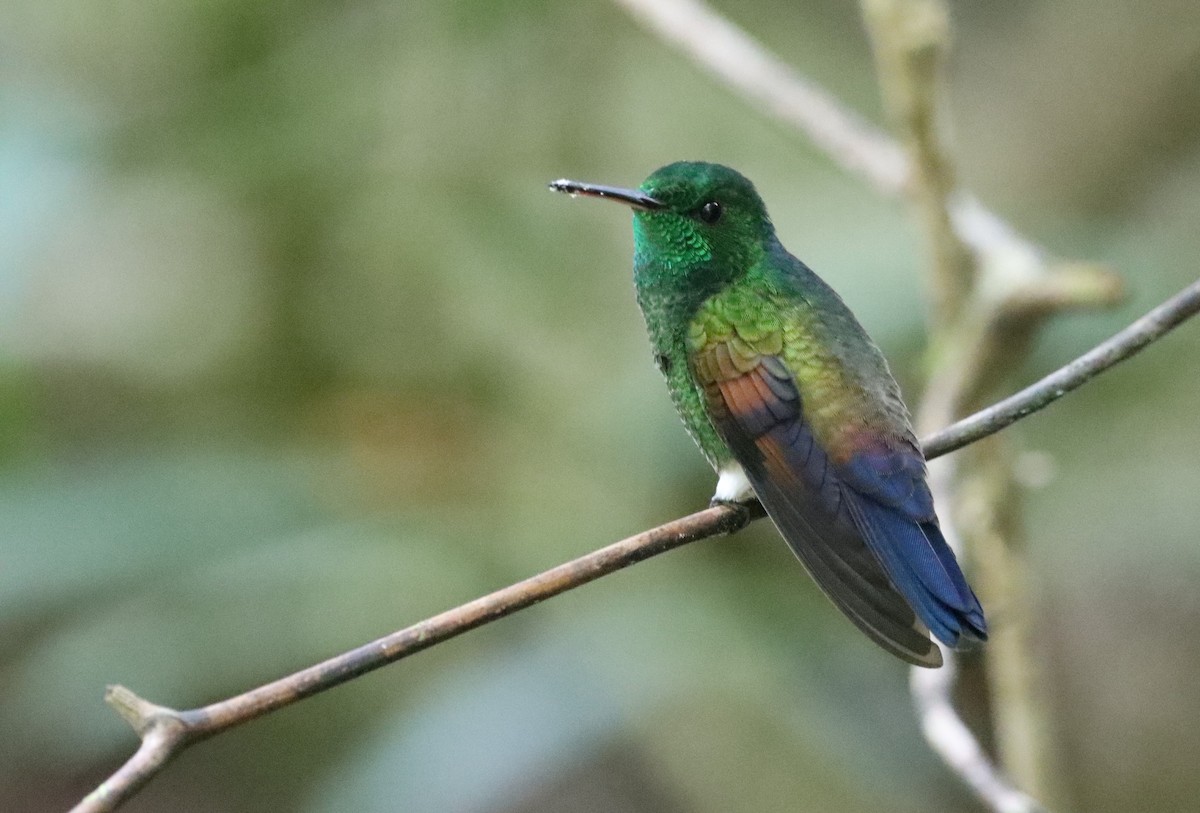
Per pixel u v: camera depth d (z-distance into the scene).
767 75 8.89
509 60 11.31
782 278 6.59
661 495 9.52
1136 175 12.33
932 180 7.97
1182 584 10.77
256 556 8.73
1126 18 12.52
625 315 10.88
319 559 8.76
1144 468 10.30
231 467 9.11
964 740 6.10
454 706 8.44
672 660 8.77
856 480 5.91
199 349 10.58
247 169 10.42
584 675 8.62
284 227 10.52
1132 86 12.34
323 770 10.40
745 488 6.46
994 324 7.58
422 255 10.68
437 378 10.48
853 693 9.58
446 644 9.68
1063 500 10.30
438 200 10.86
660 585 9.28
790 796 9.54
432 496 9.73
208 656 8.59
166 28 10.83
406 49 11.10
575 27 11.45
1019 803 5.80
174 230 10.55
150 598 8.61
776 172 11.73
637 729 9.75
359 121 10.71
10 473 8.88
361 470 9.73
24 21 10.80
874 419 6.04
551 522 9.55
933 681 6.37
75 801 11.06
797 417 6.13
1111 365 5.46
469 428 10.14
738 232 6.68
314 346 10.58
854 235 10.62
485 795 8.09
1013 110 12.79
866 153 8.55
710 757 9.70
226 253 10.64
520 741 8.27
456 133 11.17
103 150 10.08
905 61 7.91
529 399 10.38
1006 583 7.84
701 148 11.83
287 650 8.66
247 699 4.32
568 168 11.52
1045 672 9.66
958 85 12.94
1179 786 10.66
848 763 9.39
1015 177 12.51
